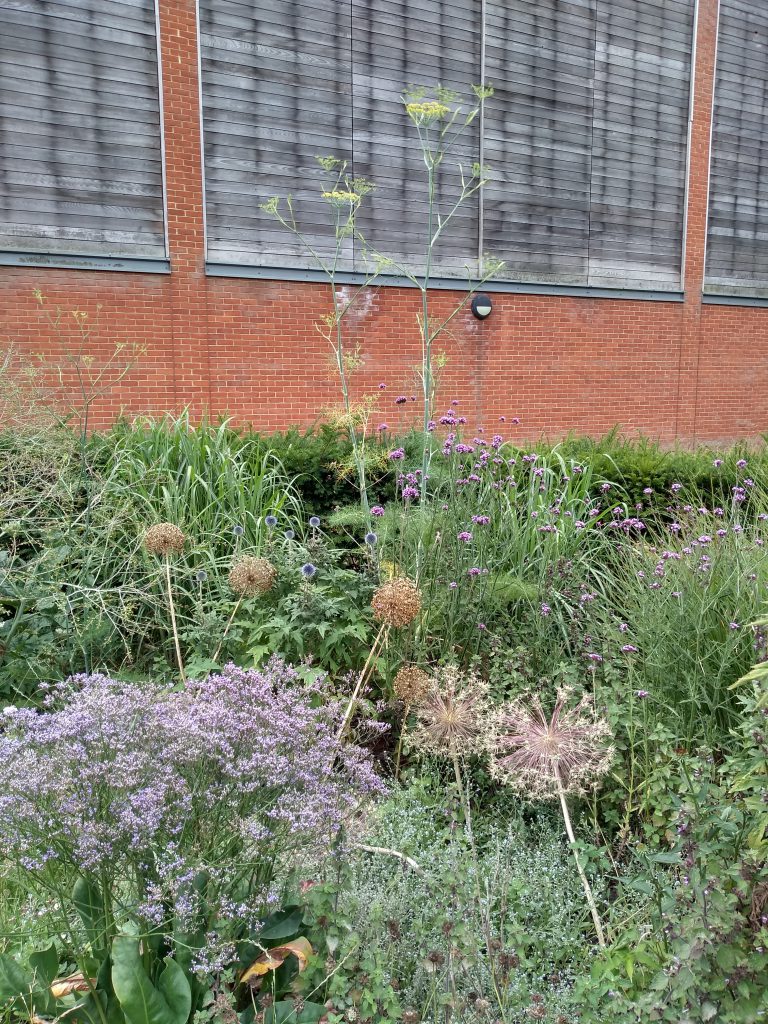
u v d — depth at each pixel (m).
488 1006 1.89
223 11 9.86
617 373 13.85
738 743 2.91
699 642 3.35
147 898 1.75
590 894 2.51
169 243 9.80
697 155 14.20
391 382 11.55
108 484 4.65
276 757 1.95
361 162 10.99
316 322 10.89
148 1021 1.74
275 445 7.04
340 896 2.12
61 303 9.33
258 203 10.32
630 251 13.72
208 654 3.73
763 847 1.94
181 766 1.90
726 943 1.77
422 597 3.72
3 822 1.75
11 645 3.51
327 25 10.54
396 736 3.51
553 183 12.70
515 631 3.77
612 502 6.93
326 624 3.53
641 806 2.85
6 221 8.99
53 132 9.12
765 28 14.83
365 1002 1.90
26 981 1.85
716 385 15.18
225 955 1.76
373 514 4.48
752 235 15.30
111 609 3.86
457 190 11.80
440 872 2.39
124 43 9.34
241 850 1.94
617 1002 1.93
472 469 4.63
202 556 4.61
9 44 8.86
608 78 13.04
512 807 3.08
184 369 10.07
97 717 1.94
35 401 5.27
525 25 12.09
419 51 11.23
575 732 2.81
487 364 12.40
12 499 4.03
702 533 4.49
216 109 9.95
